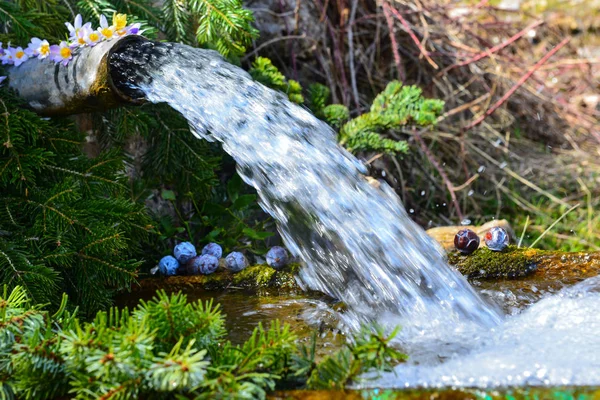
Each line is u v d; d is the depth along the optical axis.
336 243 2.34
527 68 4.86
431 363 1.68
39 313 1.72
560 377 1.54
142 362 1.45
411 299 2.17
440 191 4.35
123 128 2.77
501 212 4.30
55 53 2.32
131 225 2.48
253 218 3.35
